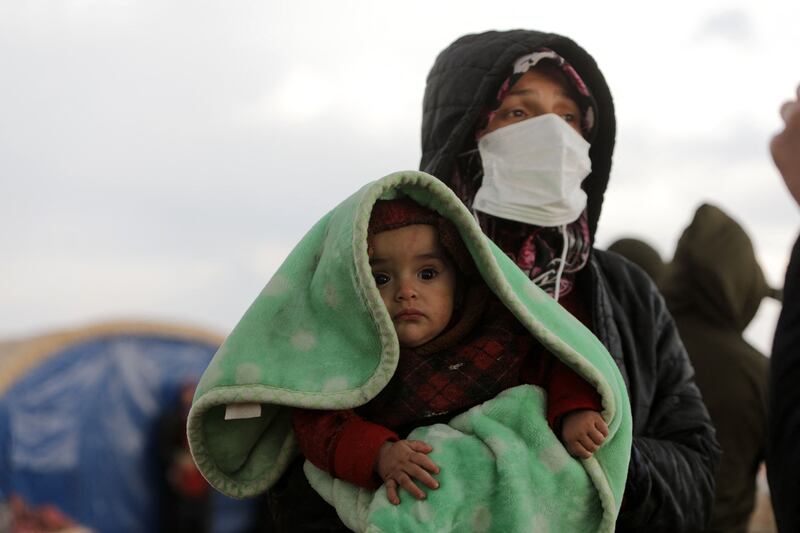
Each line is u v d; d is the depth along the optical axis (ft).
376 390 7.02
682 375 8.93
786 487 6.36
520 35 9.17
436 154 9.36
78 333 34.35
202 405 7.25
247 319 7.47
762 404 11.83
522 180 8.89
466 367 7.23
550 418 7.00
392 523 6.61
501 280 7.07
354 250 6.96
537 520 6.75
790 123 6.56
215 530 33.88
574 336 7.24
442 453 6.84
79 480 33.45
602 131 9.48
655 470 7.87
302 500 7.63
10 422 32.45
